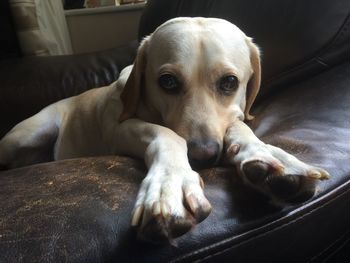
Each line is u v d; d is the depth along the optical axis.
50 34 1.02
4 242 0.22
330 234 0.30
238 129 0.37
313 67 0.45
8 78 0.69
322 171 0.24
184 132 0.36
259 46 0.48
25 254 0.21
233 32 0.42
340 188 0.27
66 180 0.28
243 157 0.29
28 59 0.76
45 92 0.67
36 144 0.59
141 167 0.31
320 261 0.31
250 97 0.45
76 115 0.58
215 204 0.25
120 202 0.24
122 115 0.43
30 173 0.31
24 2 0.92
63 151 0.59
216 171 0.30
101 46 1.17
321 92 0.41
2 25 0.93
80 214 0.23
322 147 0.31
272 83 0.46
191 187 0.24
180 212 0.22
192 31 0.40
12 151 0.59
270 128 0.39
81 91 0.68
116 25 1.14
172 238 0.22
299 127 0.35
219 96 0.40
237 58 0.41
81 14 1.14
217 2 0.59
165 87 0.40
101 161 0.32
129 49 0.76
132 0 1.12
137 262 0.21
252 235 0.24
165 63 0.40
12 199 0.26
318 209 0.26
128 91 0.44
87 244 0.21
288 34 0.46
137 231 0.22
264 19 0.49
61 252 0.21
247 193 0.26
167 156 0.28
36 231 0.22
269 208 0.25
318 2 0.45
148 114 0.44
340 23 0.44
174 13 0.69
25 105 0.67
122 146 0.39
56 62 0.73
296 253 0.27
